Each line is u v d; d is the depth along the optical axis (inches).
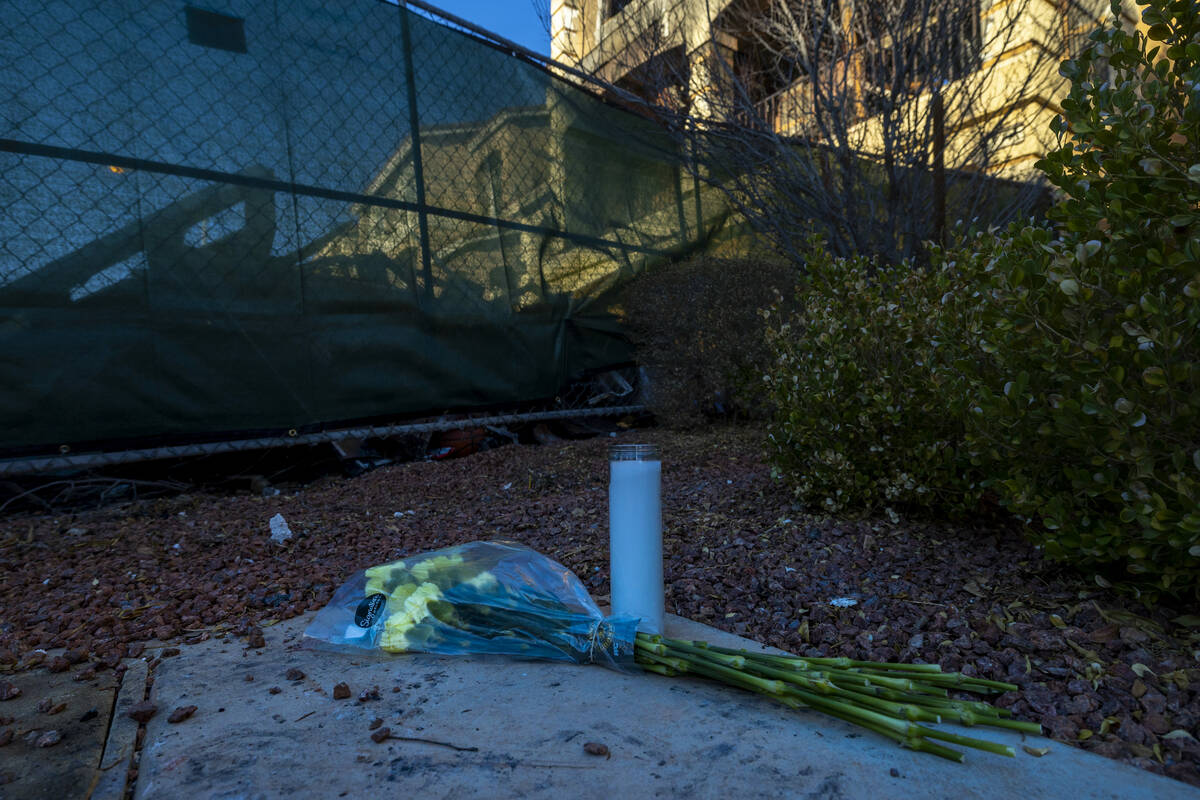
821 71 261.6
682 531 132.3
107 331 168.1
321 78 199.6
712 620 93.8
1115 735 62.0
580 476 200.4
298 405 196.1
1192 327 74.5
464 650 81.0
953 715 61.3
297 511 168.6
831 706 62.8
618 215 276.2
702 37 280.7
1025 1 273.3
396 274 213.9
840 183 245.8
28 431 159.8
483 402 236.5
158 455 175.6
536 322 250.4
